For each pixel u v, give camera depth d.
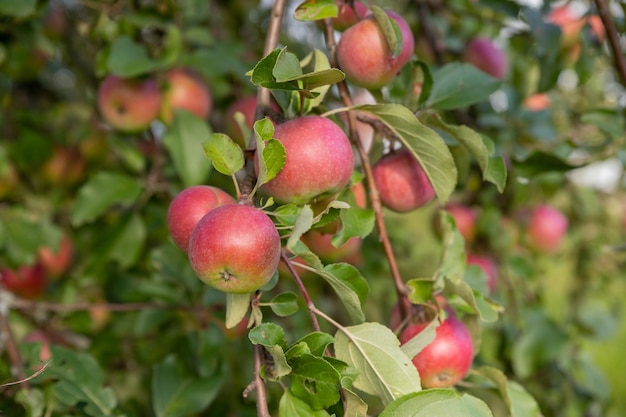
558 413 1.51
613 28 1.17
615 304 1.76
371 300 1.72
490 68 1.39
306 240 1.12
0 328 1.19
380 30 0.98
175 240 0.92
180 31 1.33
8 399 1.07
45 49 1.33
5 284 1.44
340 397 0.90
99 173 1.32
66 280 1.52
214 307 1.25
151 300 1.31
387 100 1.05
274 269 0.87
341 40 1.00
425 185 1.04
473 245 1.40
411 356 0.94
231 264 0.85
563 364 1.50
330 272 0.92
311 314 0.90
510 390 1.04
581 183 1.67
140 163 1.35
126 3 1.32
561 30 1.29
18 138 1.52
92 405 1.05
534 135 1.39
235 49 1.39
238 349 1.42
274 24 0.97
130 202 1.31
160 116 1.33
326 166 0.90
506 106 1.41
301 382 0.89
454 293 0.98
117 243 1.33
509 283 1.42
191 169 1.25
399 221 1.82
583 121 1.25
